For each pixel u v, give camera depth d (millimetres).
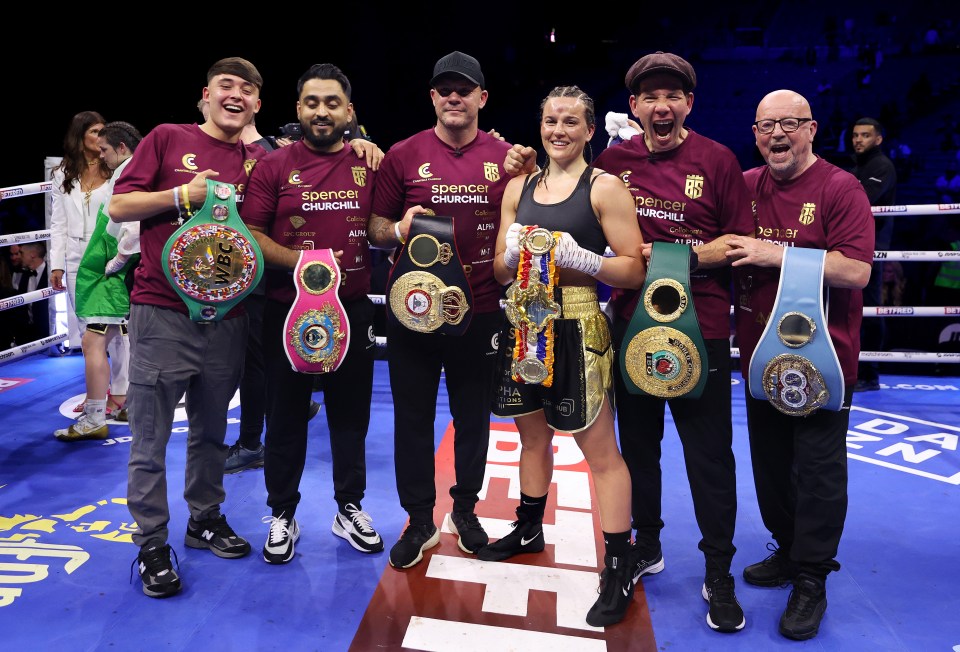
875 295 4660
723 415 2180
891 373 5105
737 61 13375
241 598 2266
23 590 2273
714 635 2131
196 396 2428
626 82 2166
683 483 3178
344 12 10062
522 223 2143
